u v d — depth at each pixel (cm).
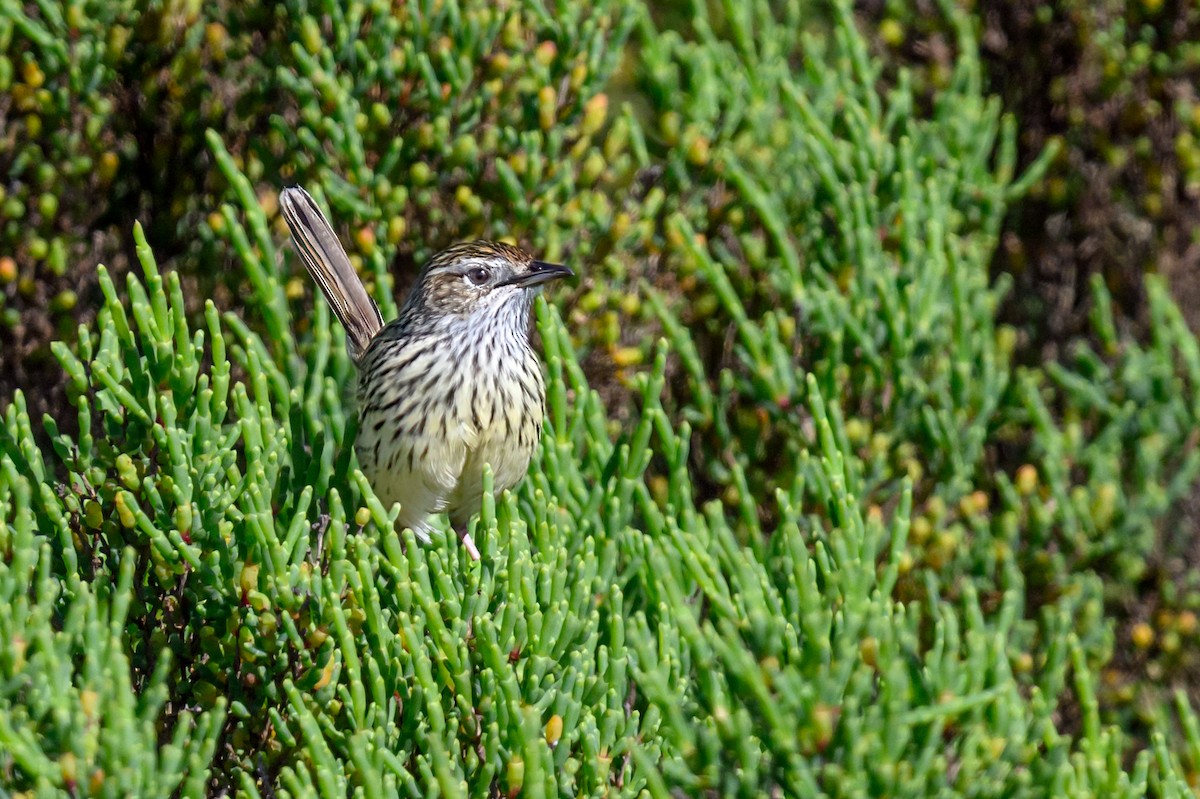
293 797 747
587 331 1076
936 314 1108
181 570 775
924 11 1310
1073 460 1189
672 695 772
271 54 1066
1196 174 1262
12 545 745
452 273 923
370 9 1035
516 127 1065
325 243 1003
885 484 1118
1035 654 1138
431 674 766
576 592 802
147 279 794
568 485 952
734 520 1109
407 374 921
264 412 838
